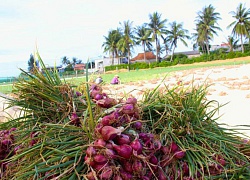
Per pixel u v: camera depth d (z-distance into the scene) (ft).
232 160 5.05
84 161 4.14
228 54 196.24
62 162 4.16
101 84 6.18
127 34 234.58
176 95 5.54
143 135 4.42
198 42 253.24
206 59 200.95
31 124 5.45
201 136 5.00
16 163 4.95
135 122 4.52
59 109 5.33
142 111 5.09
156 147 4.44
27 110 5.57
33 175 4.21
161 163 4.47
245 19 219.20
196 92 5.82
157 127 5.03
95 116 4.54
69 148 4.32
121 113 4.44
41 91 5.49
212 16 234.79
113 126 4.17
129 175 3.89
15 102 5.60
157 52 248.52
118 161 3.95
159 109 5.35
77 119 4.91
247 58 189.47
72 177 3.93
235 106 24.58
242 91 32.48
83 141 4.36
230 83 41.19
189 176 4.45
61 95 5.48
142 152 4.15
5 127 5.89
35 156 4.49
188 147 4.58
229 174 4.79
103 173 3.74
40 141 4.81
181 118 4.98
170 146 4.53
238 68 76.84
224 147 5.04
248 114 21.29
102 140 3.87
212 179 4.55
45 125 4.89
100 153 3.81
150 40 245.24
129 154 3.82
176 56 247.29
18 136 5.48
